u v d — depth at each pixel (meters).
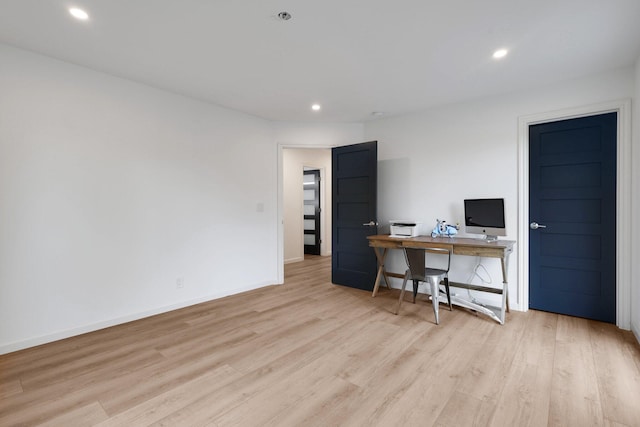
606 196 2.92
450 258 3.50
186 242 3.51
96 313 2.84
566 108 3.02
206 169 3.69
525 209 3.25
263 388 1.94
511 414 1.68
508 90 3.29
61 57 2.59
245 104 3.76
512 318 3.09
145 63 2.71
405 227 3.76
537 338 2.62
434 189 3.87
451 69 2.81
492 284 3.46
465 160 3.63
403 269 4.22
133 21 2.10
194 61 2.67
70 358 2.32
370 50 2.48
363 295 3.95
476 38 2.30
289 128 4.48
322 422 1.63
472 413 1.69
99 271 2.86
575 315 3.09
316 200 7.33
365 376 2.06
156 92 3.25
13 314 2.43
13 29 2.18
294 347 2.49
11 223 2.42
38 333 2.54
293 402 1.80
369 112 4.05
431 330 2.82
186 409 1.74
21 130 2.46
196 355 2.36
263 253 4.36
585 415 1.67
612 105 2.80
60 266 2.65
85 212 2.78
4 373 2.11
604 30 2.18
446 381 2.00
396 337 2.67
